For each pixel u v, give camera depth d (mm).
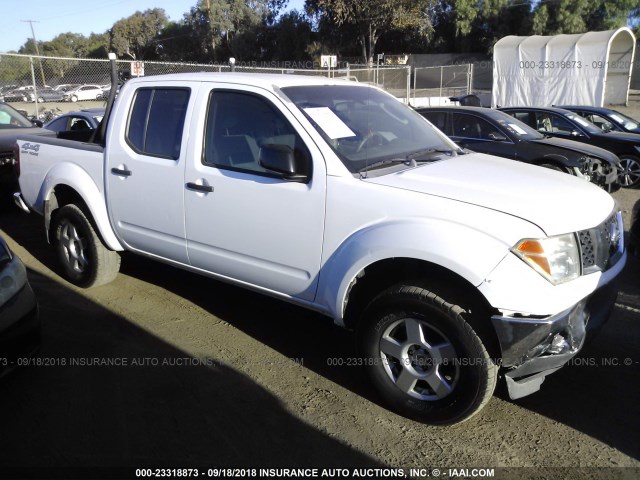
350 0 34156
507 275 2662
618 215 3322
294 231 3332
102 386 3479
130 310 4574
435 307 2855
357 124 3660
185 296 4883
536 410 3238
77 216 4734
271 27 46281
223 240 3715
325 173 3203
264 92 3564
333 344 4059
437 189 2994
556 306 2686
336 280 3168
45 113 16078
